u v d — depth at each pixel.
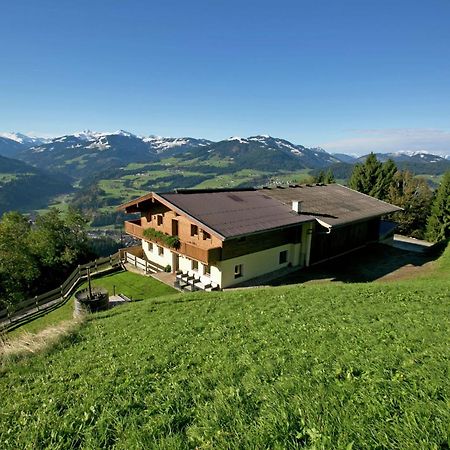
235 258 22.03
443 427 3.79
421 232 49.97
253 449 4.00
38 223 39.88
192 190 26.08
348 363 6.30
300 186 34.34
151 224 27.47
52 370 8.04
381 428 3.99
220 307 13.42
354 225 29.72
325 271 24.73
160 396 5.91
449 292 13.26
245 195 27.80
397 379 5.35
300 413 4.52
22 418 5.85
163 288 23.58
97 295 18.59
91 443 4.81
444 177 46.06
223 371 6.65
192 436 4.57
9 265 33.59
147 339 9.77
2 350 9.52
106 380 6.90
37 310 21.95
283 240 25.11
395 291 14.02
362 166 55.56
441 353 6.45
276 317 11.08
